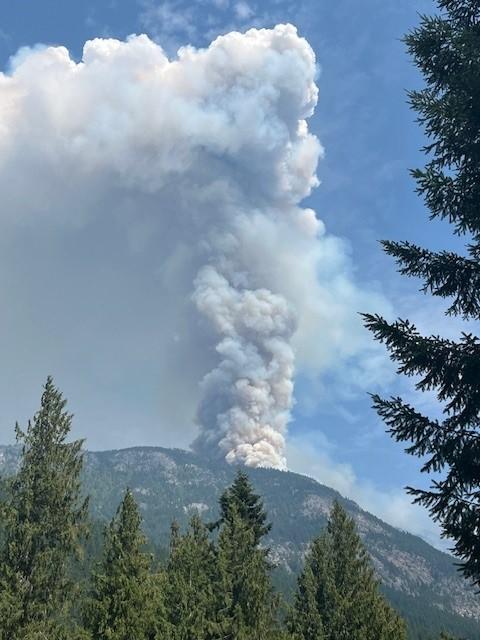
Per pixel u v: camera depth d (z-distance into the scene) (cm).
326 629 4847
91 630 3256
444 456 1121
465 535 1076
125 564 3559
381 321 1192
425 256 1266
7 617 2930
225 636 3809
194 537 4894
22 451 3612
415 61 1367
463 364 1142
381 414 1173
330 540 5762
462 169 1316
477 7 1370
